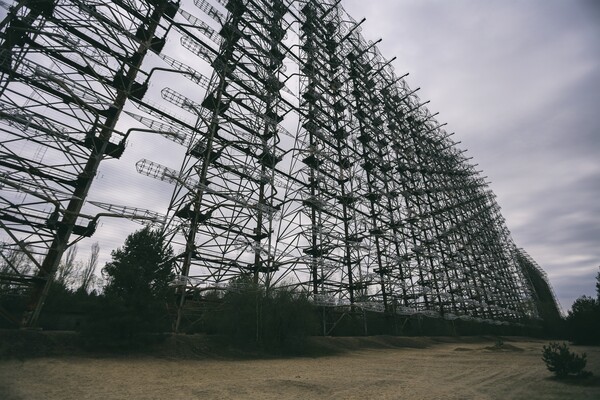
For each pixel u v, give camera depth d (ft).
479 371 53.98
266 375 46.96
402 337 126.82
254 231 105.60
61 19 75.31
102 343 54.39
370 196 160.66
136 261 62.80
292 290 88.58
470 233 250.98
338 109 164.35
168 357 57.98
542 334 275.18
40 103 67.56
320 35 166.40
